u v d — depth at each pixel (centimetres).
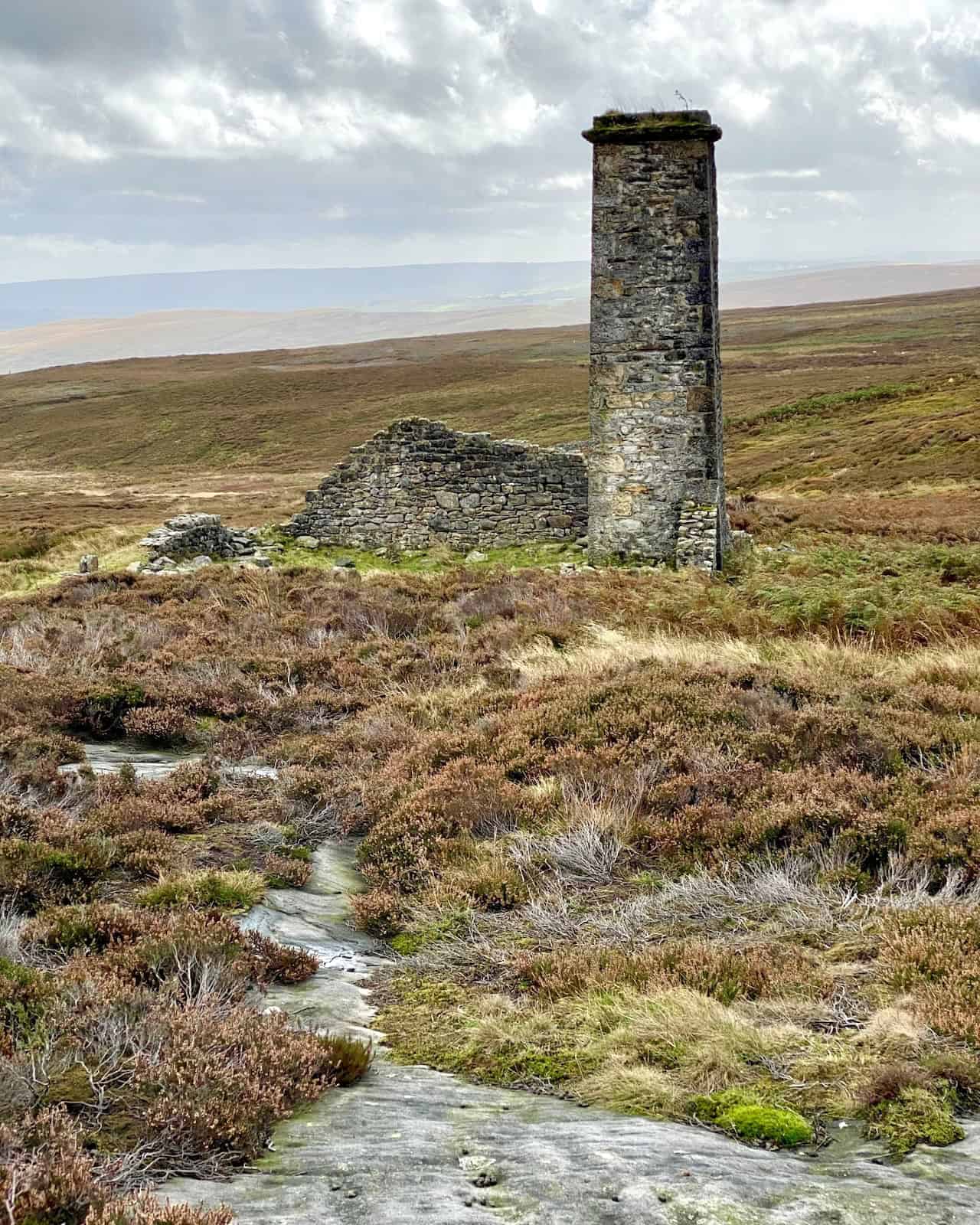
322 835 918
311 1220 326
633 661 1337
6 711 1160
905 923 627
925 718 1059
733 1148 403
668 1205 333
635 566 2427
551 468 2706
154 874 759
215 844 841
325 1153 391
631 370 2456
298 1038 489
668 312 2420
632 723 1059
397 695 1316
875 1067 470
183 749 1185
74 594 2114
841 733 991
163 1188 358
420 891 774
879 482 5100
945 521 3178
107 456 10462
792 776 905
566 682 1256
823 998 557
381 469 2808
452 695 1297
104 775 984
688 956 607
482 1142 400
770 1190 350
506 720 1125
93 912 627
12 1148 361
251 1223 324
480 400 11225
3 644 1588
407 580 2230
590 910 727
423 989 626
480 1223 320
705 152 2352
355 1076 490
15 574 3044
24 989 498
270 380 13700
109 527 3978
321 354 18788
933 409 7050
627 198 2398
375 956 692
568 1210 334
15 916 630
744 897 718
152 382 14962
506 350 18000
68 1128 371
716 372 2481
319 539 2884
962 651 1430
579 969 613
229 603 1989
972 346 12825
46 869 714
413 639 1675
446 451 2753
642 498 2481
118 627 1736
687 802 892
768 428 7831
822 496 4750
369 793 966
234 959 587
